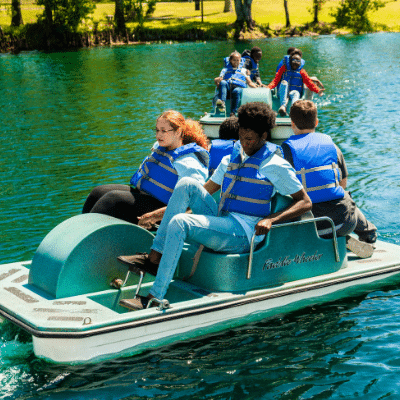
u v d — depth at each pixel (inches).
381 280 199.8
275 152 172.4
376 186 322.0
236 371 150.4
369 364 152.4
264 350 160.2
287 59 474.0
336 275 189.8
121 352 154.9
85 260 172.7
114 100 703.1
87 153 435.2
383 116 552.4
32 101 716.7
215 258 173.3
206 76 931.3
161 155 202.2
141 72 1016.9
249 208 172.2
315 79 477.1
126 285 181.9
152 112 609.9
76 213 294.7
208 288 176.9
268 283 180.2
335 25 2190.0
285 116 467.2
